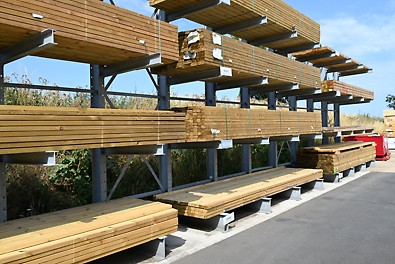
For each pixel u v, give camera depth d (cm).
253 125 712
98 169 561
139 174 774
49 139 362
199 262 446
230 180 800
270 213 694
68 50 464
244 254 472
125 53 486
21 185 611
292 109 1166
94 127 409
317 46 1020
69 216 441
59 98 784
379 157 1630
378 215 665
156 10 699
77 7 406
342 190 932
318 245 504
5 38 396
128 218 438
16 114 337
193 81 666
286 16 851
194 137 588
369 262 440
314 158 1066
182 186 705
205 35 582
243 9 708
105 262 451
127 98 927
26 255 324
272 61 786
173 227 479
